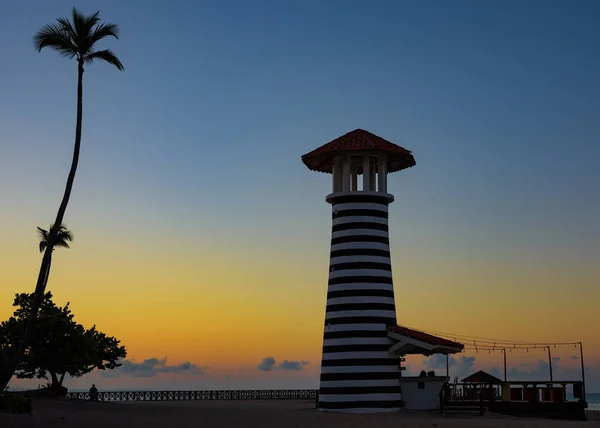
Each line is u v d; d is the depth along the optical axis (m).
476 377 86.19
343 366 79.94
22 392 89.06
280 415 75.00
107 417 66.81
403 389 80.81
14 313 93.56
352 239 82.19
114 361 106.69
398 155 86.12
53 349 91.94
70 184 66.00
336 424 64.94
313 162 89.44
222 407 93.00
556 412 78.44
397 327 80.75
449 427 62.66
